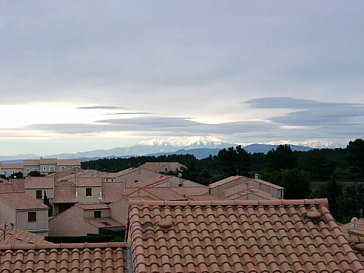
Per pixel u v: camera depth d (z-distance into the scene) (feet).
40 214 197.47
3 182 294.87
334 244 39.99
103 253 43.78
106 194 268.41
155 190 229.04
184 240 39.70
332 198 242.58
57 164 603.26
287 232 41.57
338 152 448.65
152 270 36.24
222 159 425.28
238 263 37.63
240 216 43.34
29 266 41.32
